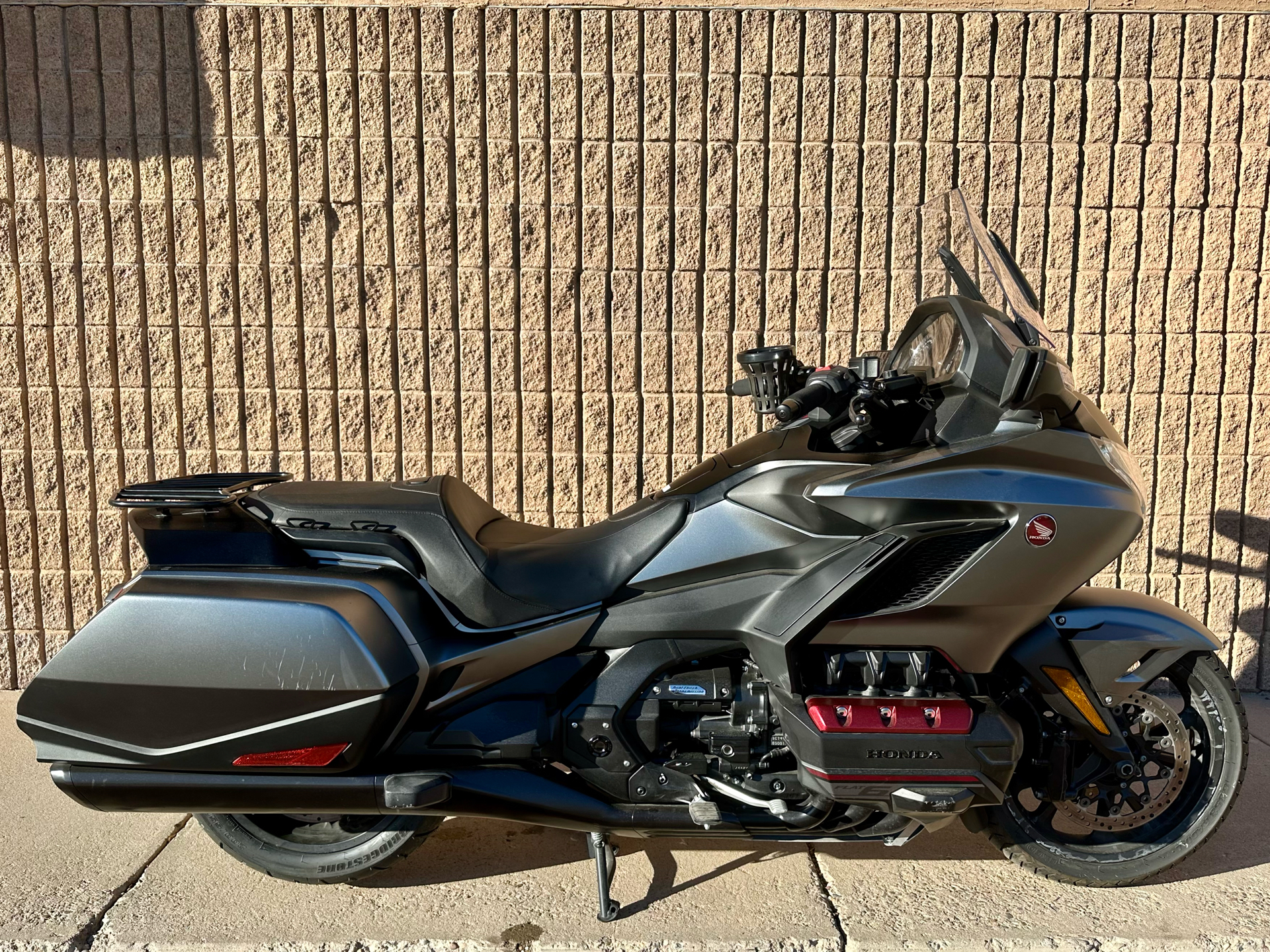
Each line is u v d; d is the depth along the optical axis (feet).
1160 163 12.91
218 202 12.82
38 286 12.91
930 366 8.45
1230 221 12.98
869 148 12.87
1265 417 13.20
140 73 12.62
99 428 13.12
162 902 8.26
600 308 13.03
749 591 7.67
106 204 12.84
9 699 12.99
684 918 8.05
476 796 7.49
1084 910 8.18
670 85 12.75
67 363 13.03
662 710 7.81
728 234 12.94
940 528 7.33
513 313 13.02
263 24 12.57
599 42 12.65
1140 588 13.50
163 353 13.04
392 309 13.01
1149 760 8.54
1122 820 8.45
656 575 7.76
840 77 12.75
